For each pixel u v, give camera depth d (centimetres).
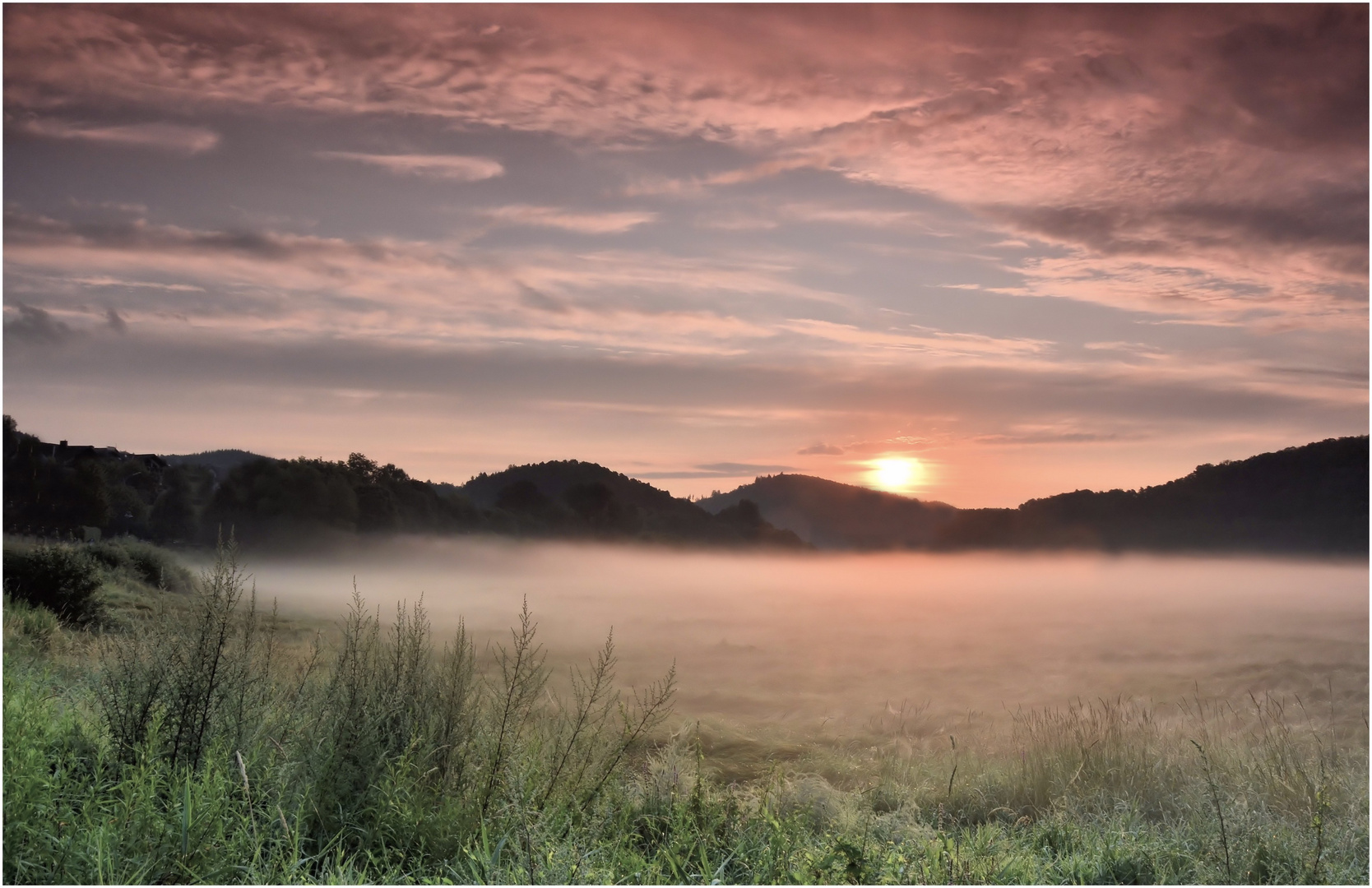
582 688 550
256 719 471
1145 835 505
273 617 514
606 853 433
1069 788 627
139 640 471
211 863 365
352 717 466
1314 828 485
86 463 6881
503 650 525
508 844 423
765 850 441
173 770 419
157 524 7644
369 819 438
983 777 682
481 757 485
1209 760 632
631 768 602
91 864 349
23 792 371
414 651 501
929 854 454
